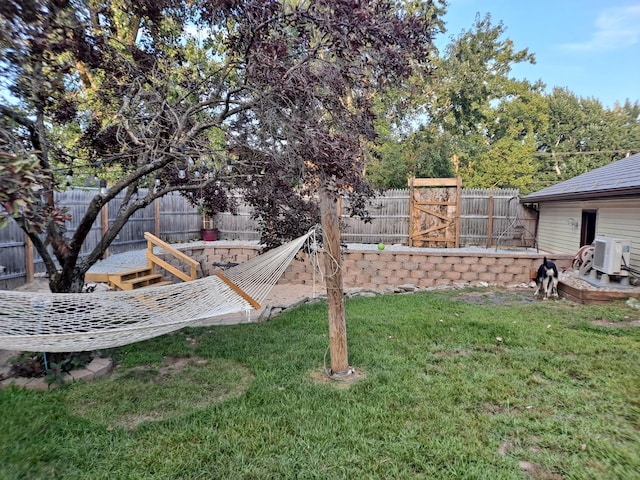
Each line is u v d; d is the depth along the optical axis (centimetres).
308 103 316
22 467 231
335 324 369
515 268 929
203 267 1049
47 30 270
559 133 3008
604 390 330
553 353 421
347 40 288
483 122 2266
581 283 743
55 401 319
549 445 255
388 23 298
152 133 400
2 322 322
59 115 413
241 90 349
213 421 288
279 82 300
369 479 224
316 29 309
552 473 228
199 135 415
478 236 1199
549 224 1121
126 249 1036
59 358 374
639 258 746
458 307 652
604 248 726
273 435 269
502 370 375
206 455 246
